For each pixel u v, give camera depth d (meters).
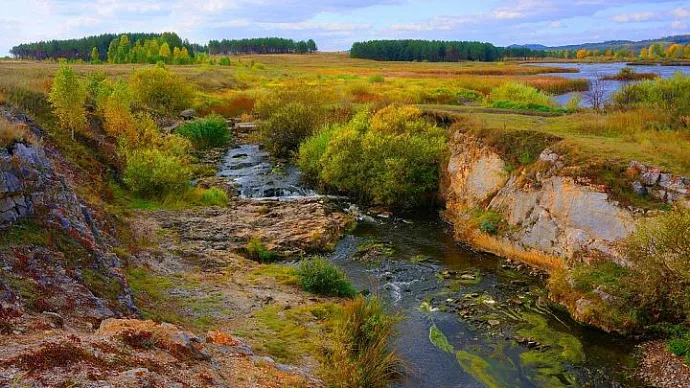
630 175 19.08
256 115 51.56
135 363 8.79
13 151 14.29
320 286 18.25
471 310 17.36
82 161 25.28
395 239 24.25
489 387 13.27
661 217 15.71
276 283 18.47
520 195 22.44
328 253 22.61
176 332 10.73
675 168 18.81
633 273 16.25
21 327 9.07
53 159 22.75
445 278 19.95
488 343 15.37
